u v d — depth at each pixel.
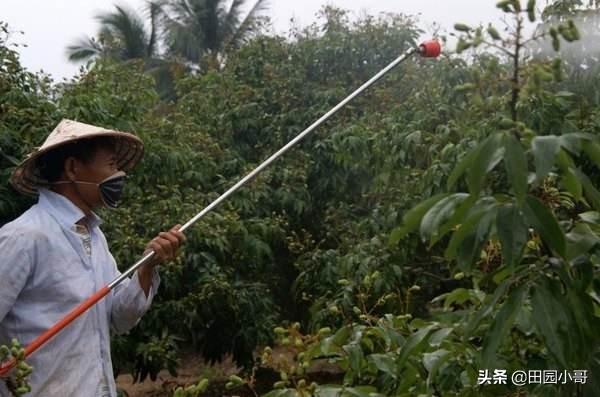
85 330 2.48
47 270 2.43
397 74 7.82
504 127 1.70
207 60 10.20
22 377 1.95
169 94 18.31
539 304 1.74
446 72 5.05
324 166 7.59
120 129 5.52
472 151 1.73
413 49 2.37
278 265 7.53
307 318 6.91
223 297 6.00
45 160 2.60
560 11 3.92
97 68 6.16
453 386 2.30
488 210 1.75
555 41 1.72
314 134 7.89
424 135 5.07
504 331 1.76
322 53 8.89
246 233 6.27
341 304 4.65
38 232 2.43
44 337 2.33
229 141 8.21
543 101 3.58
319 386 2.21
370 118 6.70
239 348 6.25
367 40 8.95
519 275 1.85
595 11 3.88
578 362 1.75
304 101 8.45
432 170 4.27
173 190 6.01
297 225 7.68
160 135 6.54
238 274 6.53
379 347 2.63
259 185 7.02
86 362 2.46
